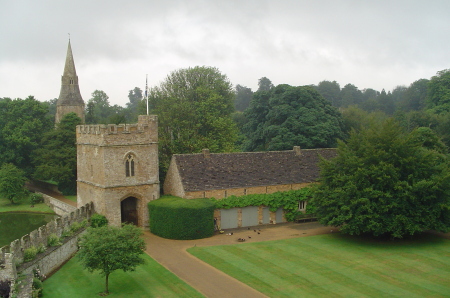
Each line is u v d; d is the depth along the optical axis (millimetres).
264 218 54500
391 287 32656
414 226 42438
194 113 68125
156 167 52000
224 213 51969
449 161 53438
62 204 65188
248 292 32094
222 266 38000
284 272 36188
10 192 72938
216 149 67750
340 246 43875
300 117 76812
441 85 106250
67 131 80250
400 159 43938
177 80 74625
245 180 53781
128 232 33125
